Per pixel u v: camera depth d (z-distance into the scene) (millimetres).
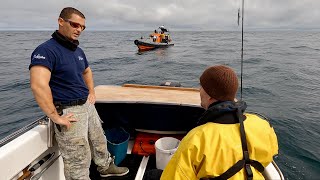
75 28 2090
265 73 15742
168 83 4387
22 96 10844
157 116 3463
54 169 2562
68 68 2109
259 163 1183
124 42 63531
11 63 22812
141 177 2795
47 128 2332
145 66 21141
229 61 22578
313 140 5906
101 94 3480
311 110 8117
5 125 7621
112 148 2969
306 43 52125
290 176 4473
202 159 1108
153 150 3223
